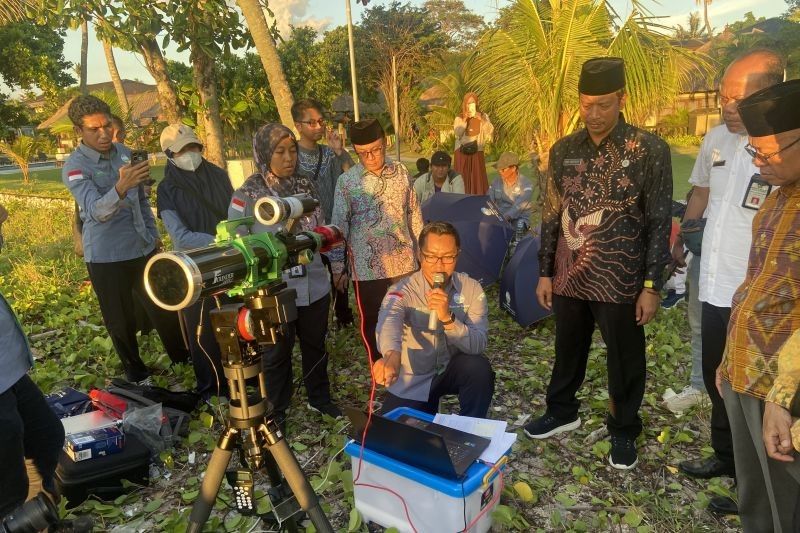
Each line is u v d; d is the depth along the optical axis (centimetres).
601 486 326
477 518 267
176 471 353
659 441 360
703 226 356
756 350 212
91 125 431
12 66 4472
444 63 2831
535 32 725
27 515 229
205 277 186
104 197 413
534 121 768
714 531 288
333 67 3866
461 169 922
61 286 769
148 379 479
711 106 2897
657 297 319
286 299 210
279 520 234
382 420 261
